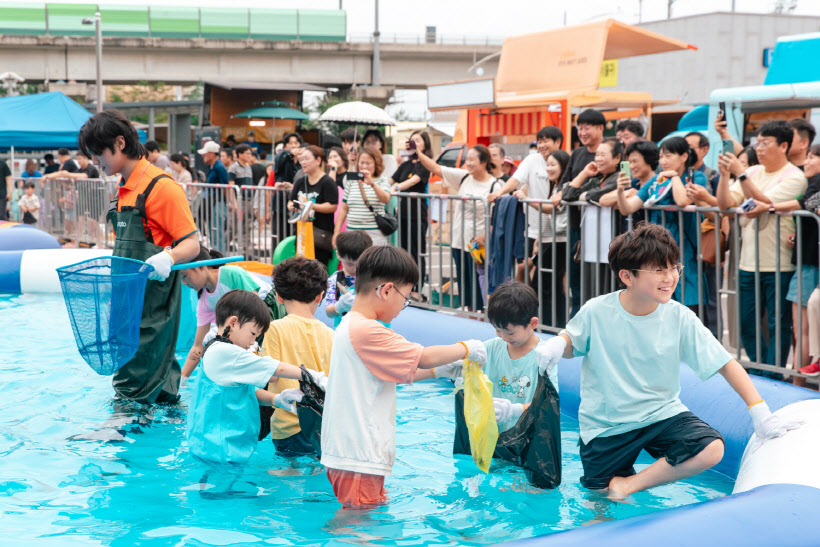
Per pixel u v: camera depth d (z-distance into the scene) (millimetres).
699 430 3303
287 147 9688
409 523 3145
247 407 3803
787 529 2664
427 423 4605
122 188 4586
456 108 14047
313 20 41000
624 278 3340
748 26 16562
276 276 4043
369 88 40438
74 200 13711
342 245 4602
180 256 4480
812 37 8594
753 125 8484
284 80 41125
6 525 3045
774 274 4738
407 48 41219
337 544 2908
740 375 3400
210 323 4930
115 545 2871
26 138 15930
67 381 5277
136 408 4637
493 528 3105
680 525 2639
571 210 5773
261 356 3762
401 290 3238
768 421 3332
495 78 13180
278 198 8297
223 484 3568
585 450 3557
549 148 6703
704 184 5117
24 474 3648
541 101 12336
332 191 7125
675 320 3408
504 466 3818
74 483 3551
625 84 19016
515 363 3654
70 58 39219
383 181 7129
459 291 6844
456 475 3736
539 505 3369
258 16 40781
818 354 4430
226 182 11211
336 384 3215
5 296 9102
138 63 40156
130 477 3641
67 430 4312
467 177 6938
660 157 5203
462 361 3525
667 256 3232
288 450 3953
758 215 4590
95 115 4480
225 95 22109
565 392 4848
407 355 3158
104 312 4180
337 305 4531
